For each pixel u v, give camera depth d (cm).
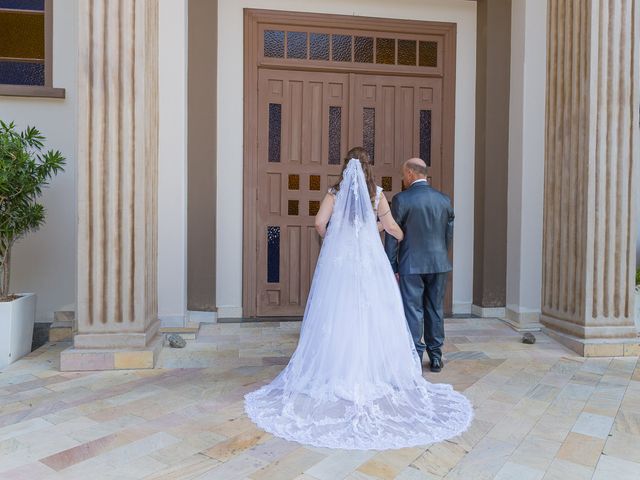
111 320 360
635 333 412
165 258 450
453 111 545
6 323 365
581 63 418
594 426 266
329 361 289
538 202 499
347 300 295
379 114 537
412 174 358
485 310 529
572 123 429
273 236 528
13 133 369
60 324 442
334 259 304
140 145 356
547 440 249
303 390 292
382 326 297
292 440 244
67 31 455
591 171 409
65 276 458
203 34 482
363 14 527
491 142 524
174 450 234
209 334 449
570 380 342
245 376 344
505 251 530
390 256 340
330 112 532
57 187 455
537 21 494
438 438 248
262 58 513
